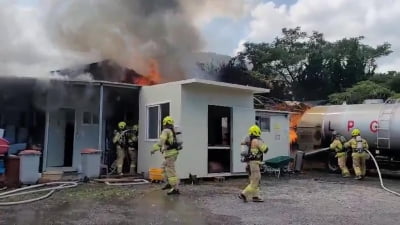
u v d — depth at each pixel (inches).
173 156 362.9
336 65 1298.0
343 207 305.7
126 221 247.1
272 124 588.1
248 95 536.7
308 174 595.2
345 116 624.7
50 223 239.1
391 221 256.5
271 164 538.0
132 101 549.3
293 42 1352.1
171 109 465.7
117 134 496.7
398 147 558.6
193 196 350.9
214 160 510.3
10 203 298.4
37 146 503.2
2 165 376.8
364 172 532.7
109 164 542.6
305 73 1300.4
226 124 515.5
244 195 324.8
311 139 667.4
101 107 475.2
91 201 318.3
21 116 505.0
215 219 255.6
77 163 521.0
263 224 243.4
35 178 391.5
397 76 1186.6
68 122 524.7
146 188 395.9
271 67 1274.6
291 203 321.4
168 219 253.9
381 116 577.6
